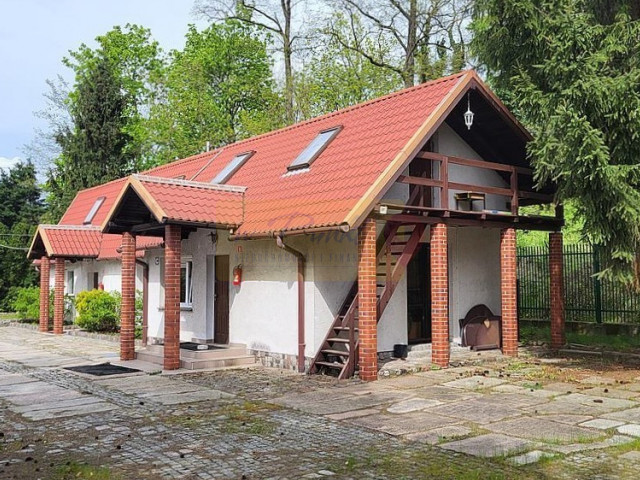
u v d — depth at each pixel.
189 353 15.24
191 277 18.36
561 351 16.58
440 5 30.73
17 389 12.43
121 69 44.81
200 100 40.06
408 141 13.12
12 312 37.75
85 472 7.05
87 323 23.69
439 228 14.12
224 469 7.17
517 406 10.38
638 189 13.16
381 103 16.52
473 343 16.61
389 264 13.81
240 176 18.14
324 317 14.14
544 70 13.38
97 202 30.19
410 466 7.21
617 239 13.05
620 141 12.88
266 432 8.84
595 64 12.71
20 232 40.56
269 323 15.24
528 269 21.00
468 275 17.28
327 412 10.07
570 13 13.21
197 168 22.84
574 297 19.67
